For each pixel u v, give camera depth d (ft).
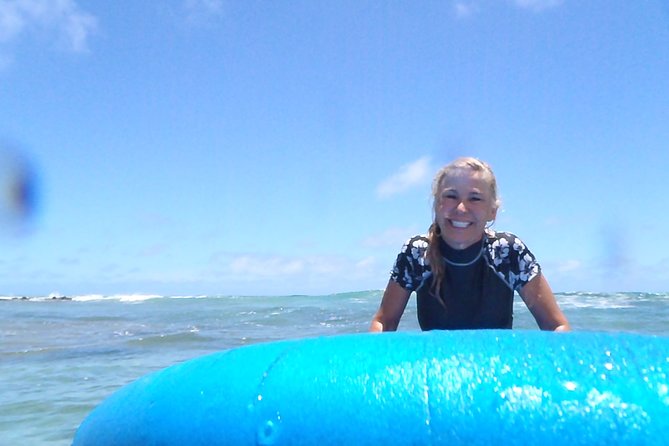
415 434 4.82
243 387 5.47
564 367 5.09
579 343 5.45
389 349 5.51
